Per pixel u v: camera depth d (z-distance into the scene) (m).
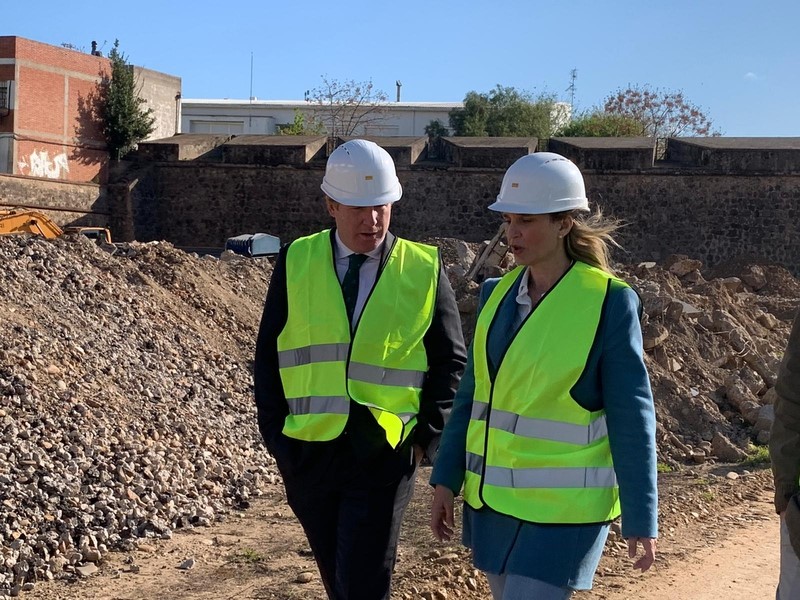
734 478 9.69
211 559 6.90
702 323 14.56
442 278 4.07
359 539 3.89
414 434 3.98
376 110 61.78
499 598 3.42
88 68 39.88
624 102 61.66
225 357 13.08
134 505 7.71
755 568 6.42
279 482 9.50
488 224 36.44
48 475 7.67
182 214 38.91
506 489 3.32
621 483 3.19
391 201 3.94
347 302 3.96
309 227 37.91
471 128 60.16
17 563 6.46
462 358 4.06
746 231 34.97
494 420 3.38
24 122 37.31
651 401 3.25
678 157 37.50
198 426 10.20
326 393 3.90
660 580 6.03
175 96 48.28
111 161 40.31
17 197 33.78
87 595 6.12
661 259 35.62
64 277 13.02
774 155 34.56
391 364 3.93
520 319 3.44
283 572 6.50
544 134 60.19
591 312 3.28
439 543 6.83
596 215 3.52
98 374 10.32
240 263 17.78
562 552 3.22
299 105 67.06
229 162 38.31
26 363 9.50
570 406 3.28
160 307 13.77
